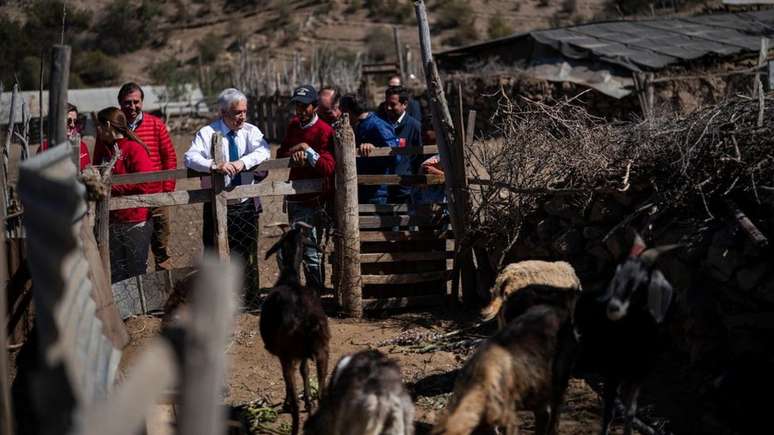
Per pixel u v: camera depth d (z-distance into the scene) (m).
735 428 5.83
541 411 5.33
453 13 56.75
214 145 8.63
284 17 59.75
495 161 9.13
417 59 37.69
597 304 5.48
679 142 7.22
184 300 6.54
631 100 21.11
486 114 23.08
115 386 4.57
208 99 36.72
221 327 2.16
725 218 6.88
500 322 6.59
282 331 6.02
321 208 9.31
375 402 4.68
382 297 9.45
